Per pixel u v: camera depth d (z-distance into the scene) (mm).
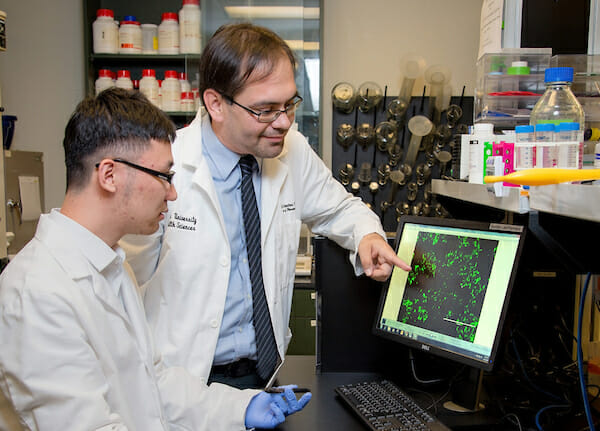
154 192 938
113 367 939
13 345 813
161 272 1305
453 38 3082
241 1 2945
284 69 1145
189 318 1295
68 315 839
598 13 1596
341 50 3121
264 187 1430
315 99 2998
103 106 910
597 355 1267
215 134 1358
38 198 2689
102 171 891
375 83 2965
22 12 3170
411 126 2727
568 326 1361
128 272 1158
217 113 1230
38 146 3236
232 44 1135
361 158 3023
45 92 3213
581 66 1486
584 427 1082
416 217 1357
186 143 1365
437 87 2857
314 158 1601
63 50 3197
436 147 2904
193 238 1304
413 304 1283
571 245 971
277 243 1441
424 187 2988
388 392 1229
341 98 2936
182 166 1329
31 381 801
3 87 3191
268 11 2949
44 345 810
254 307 1372
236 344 1340
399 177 2846
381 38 3107
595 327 1300
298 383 1369
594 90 1442
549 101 1195
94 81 3029
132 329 1049
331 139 3133
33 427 834
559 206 806
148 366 1076
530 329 1400
